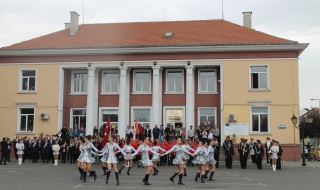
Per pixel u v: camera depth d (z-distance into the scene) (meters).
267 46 30.89
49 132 33.16
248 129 30.94
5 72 34.38
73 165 25.58
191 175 19.41
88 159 15.71
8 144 26.66
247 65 31.56
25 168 23.03
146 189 13.61
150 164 15.09
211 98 33.03
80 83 35.09
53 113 33.31
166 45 31.92
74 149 27.14
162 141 28.70
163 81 33.75
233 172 21.53
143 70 34.19
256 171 22.39
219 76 33.12
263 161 29.23
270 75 31.23
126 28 37.50
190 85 32.16
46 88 33.62
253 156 27.16
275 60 31.28
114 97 34.19
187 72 32.25
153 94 32.53
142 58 32.81
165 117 33.38
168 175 19.17
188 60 32.19
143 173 20.31
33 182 15.70
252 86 31.61
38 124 33.41
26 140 28.75
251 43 31.03
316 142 38.50
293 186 14.98
